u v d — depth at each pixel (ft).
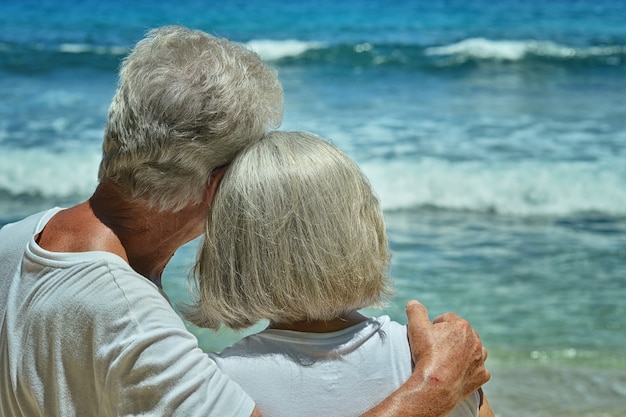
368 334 5.78
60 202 33.04
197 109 5.71
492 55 67.51
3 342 5.74
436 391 5.53
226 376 5.49
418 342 5.76
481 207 32.96
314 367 5.64
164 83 5.73
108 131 5.90
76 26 84.94
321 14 98.02
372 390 5.64
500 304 21.35
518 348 18.60
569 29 92.53
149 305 5.52
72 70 58.95
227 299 5.65
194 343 5.52
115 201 5.99
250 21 92.38
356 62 64.49
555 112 48.60
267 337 5.75
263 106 5.97
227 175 5.74
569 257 25.90
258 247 5.55
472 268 24.47
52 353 5.53
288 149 5.72
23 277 5.79
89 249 5.83
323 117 45.55
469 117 46.73
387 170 35.19
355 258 5.58
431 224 30.37
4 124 42.37
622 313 20.86
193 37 5.98
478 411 6.02
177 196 5.87
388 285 5.97
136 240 6.05
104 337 5.42
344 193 5.63
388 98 52.03
